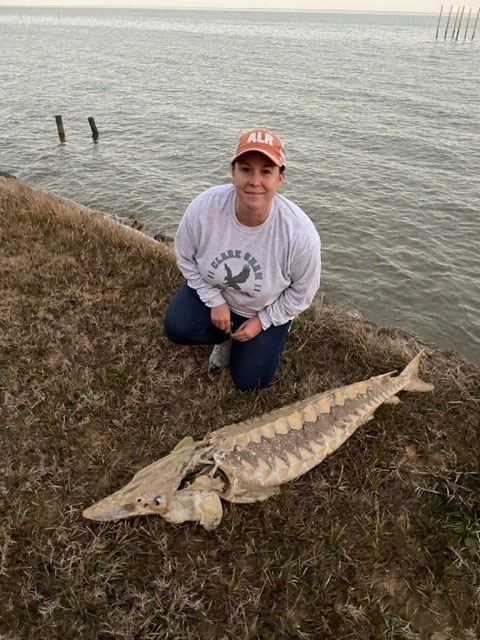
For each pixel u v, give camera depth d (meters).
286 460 1.54
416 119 11.03
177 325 1.82
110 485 1.55
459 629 1.27
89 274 2.49
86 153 8.62
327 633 1.24
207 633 1.24
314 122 10.80
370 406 1.75
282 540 1.43
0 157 8.36
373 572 1.37
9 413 1.75
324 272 4.96
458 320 4.34
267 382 1.88
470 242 5.62
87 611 1.24
